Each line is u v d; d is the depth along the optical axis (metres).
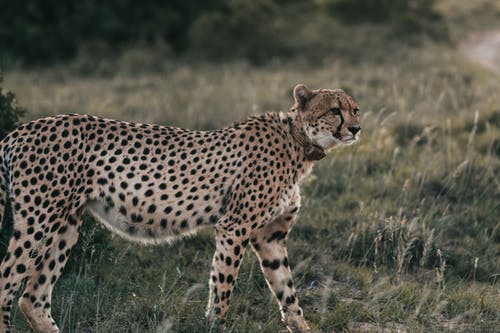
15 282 9.18
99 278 11.23
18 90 26.92
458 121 20.45
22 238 9.20
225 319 9.75
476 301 10.85
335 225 13.48
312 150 10.07
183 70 31.62
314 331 9.96
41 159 9.20
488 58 39.03
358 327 10.09
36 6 37.81
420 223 13.38
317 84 27.89
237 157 9.67
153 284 11.10
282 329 10.09
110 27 37.28
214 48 35.41
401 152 17.67
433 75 29.42
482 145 18.31
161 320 10.02
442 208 14.31
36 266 9.28
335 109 9.98
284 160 9.91
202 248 12.77
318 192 15.13
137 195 9.48
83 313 10.16
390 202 14.32
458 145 18.25
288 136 10.01
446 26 44.00
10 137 9.39
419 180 15.50
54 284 10.02
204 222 9.82
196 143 9.63
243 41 36.03
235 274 9.75
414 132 19.55
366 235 12.82
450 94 24.62
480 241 13.23
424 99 23.78
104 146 9.41
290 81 28.80
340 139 10.07
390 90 25.89
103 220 9.72
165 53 35.16
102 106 22.17
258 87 26.98
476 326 10.05
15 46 35.47
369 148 17.20
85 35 37.09
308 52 35.88
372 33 38.66
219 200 9.71
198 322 9.72
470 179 15.66
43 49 35.56
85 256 11.57
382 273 12.05
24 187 9.18
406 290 11.12
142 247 12.46
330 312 10.55
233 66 33.06
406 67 32.12
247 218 9.72
